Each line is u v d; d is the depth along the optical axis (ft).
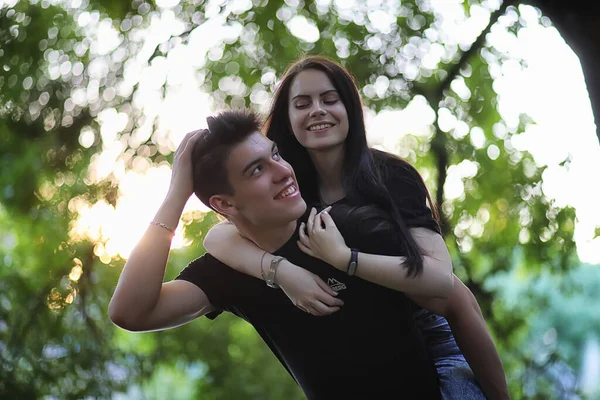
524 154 28.60
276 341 10.50
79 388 31.45
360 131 10.37
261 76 26.02
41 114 25.21
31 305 31.07
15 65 25.14
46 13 25.55
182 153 10.13
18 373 30.68
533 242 28.63
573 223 28.12
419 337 10.30
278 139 10.71
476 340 10.53
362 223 9.86
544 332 32.65
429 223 10.22
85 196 25.71
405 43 26.32
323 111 10.19
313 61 10.44
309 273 9.88
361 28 26.25
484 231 29.35
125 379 33.83
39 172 25.93
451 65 26.68
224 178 9.78
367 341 10.02
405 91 26.30
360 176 10.19
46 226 27.91
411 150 28.02
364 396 10.18
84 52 25.39
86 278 29.35
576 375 29.30
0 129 25.93
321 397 10.39
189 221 26.03
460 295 10.47
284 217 9.78
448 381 10.57
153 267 9.86
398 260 9.61
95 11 25.57
